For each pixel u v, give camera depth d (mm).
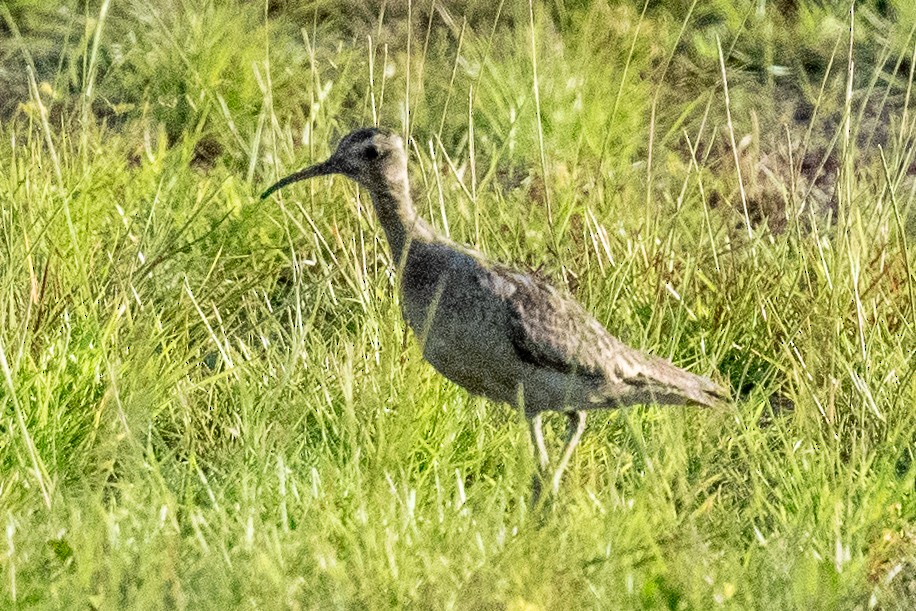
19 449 9609
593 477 9883
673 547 8711
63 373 10242
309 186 13625
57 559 8445
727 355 12555
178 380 10766
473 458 10555
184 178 13977
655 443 10336
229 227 13250
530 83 16172
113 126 16234
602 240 12711
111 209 13195
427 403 10508
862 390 10914
